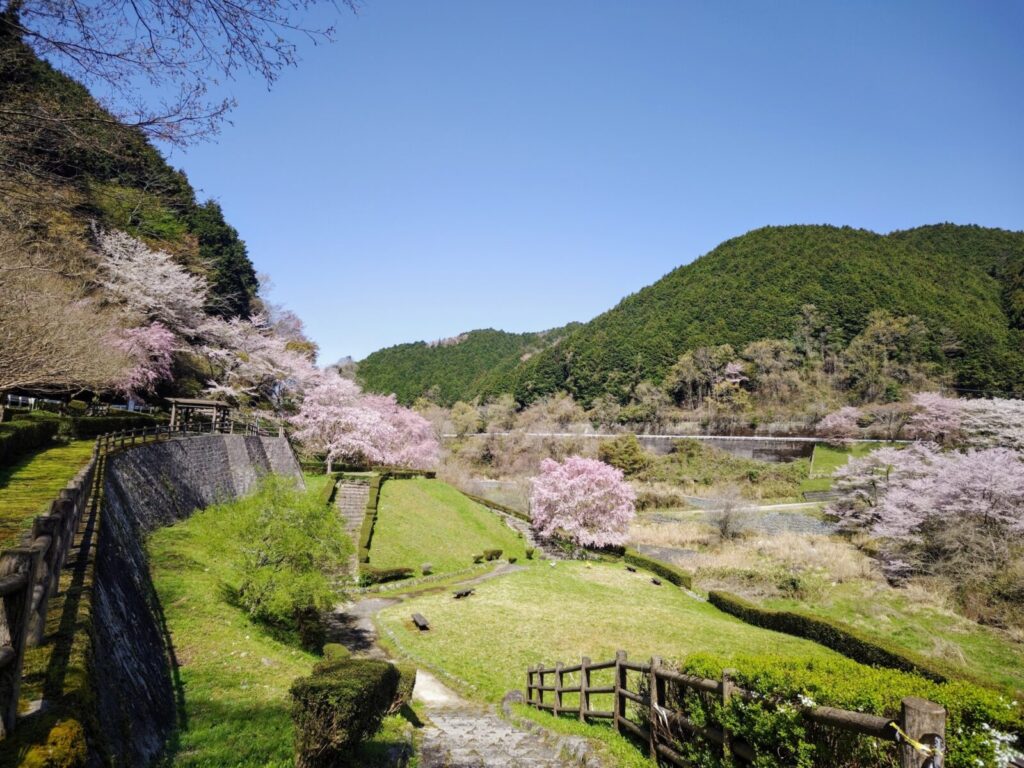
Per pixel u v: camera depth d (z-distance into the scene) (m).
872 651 16.12
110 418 24.45
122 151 6.20
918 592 24.06
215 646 9.65
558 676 9.63
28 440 16.92
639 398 88.06
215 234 49.88
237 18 5.01
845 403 72.44
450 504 36.19
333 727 5.29
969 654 18.59
